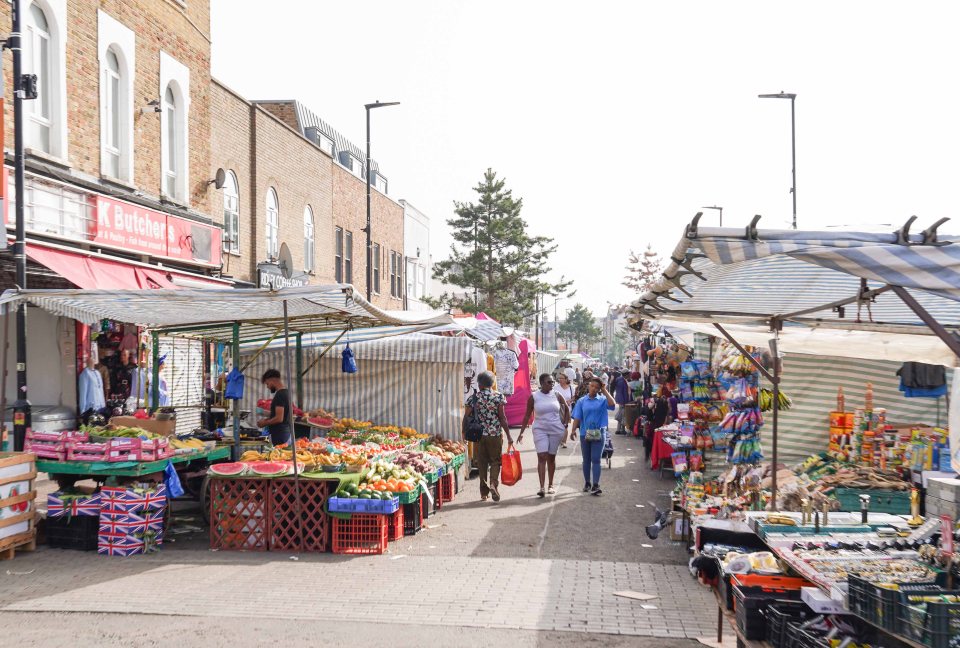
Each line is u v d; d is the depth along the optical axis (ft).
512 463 42.68
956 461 20.54
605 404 45.24
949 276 12.43
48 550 30.89
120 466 30.66
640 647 20.42
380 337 49.85
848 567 17.25
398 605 23.81
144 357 57.67
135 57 60.08
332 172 110.52
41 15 50.60
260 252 84.89
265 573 27.58
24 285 36.88
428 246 173.68
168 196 64.59
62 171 51.24
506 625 21.99
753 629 17.44
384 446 39.68
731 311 24.47
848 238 12.51
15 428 33.94
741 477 31.65
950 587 15.62
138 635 21.03
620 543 32.63
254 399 50.39
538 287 202.69
